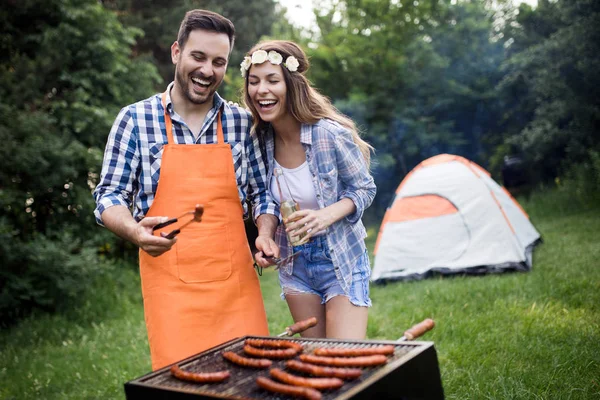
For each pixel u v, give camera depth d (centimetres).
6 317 655
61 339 587
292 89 267
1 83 789
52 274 657
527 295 536
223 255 255
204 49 249
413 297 584
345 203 267
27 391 424
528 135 1271
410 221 724
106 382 427
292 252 280
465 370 359
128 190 257
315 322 233
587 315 450
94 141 910
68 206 817
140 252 259
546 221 1070
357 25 1557
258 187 283
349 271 270
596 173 1122
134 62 1086
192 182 255
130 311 697
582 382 326
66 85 931
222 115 271
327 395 160
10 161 689
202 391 169
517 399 310
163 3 1719
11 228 661
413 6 1495
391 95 1481
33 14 922
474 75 1509
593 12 1112
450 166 746
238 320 255
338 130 271
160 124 258
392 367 169
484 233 689
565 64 1151
